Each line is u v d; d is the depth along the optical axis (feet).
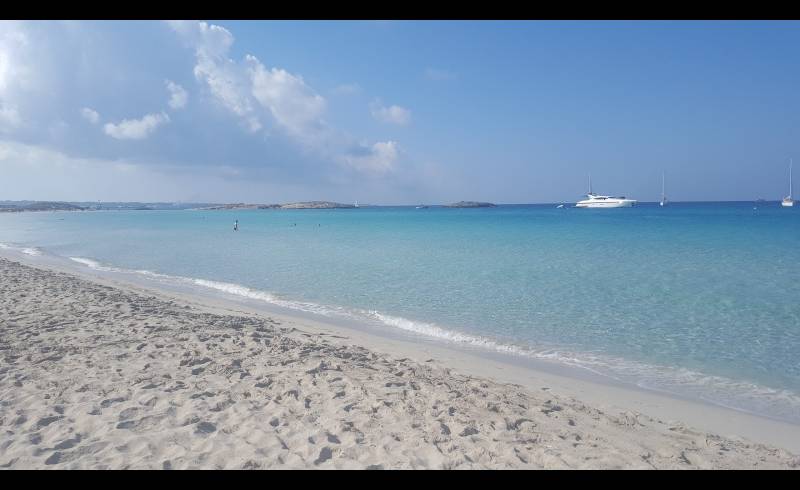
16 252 106.63
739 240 122.72
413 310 47.24
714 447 18.84
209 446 16.87
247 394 21.94
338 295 55.11
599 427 20.43
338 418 19.62
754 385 27.81
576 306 48.42
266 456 16.31
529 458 16.96
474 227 205.67
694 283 60.64
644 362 31.91
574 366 31.07
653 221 240.53
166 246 122.11
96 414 19.11
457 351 33.76
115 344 29.27
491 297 53.11
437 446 17.48
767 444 20.11
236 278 68.64
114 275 71.77
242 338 32.09
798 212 373.20
